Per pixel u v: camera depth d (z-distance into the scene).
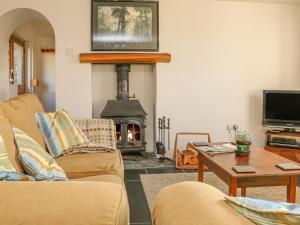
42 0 4.17
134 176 3.61
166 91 4.47
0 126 1.50
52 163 1.66
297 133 4.24
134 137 4.39
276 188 3.11
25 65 6.55
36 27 6.66
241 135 2.54
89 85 4.32
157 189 3.10
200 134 4.39
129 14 4.33
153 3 4.37
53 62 7.18
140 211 2.58
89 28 4.28
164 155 4.39
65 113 2.72
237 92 4.62
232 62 4.58
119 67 4.45
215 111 4.59
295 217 0.74
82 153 2.47
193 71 4.50
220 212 0.79
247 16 4.57
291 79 4.71
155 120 4.53
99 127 2.95
